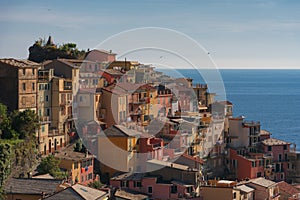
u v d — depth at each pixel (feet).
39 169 379.35
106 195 309.42
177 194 395.96
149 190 398.01
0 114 400.06
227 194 383.45
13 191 307.37
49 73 453.17
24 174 368.48
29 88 434.30
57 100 449.48
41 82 444.14
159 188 396.37
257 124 528.22
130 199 378.73
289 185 458.91
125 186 399.65
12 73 426.92
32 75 437.17
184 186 396.37
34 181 318.24
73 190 293.84
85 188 305.32
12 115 404.36
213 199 385.91
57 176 367.66
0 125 392.47
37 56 579.89
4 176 331.77
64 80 456.45
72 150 424.46
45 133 418.92
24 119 398.83
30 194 304.71
